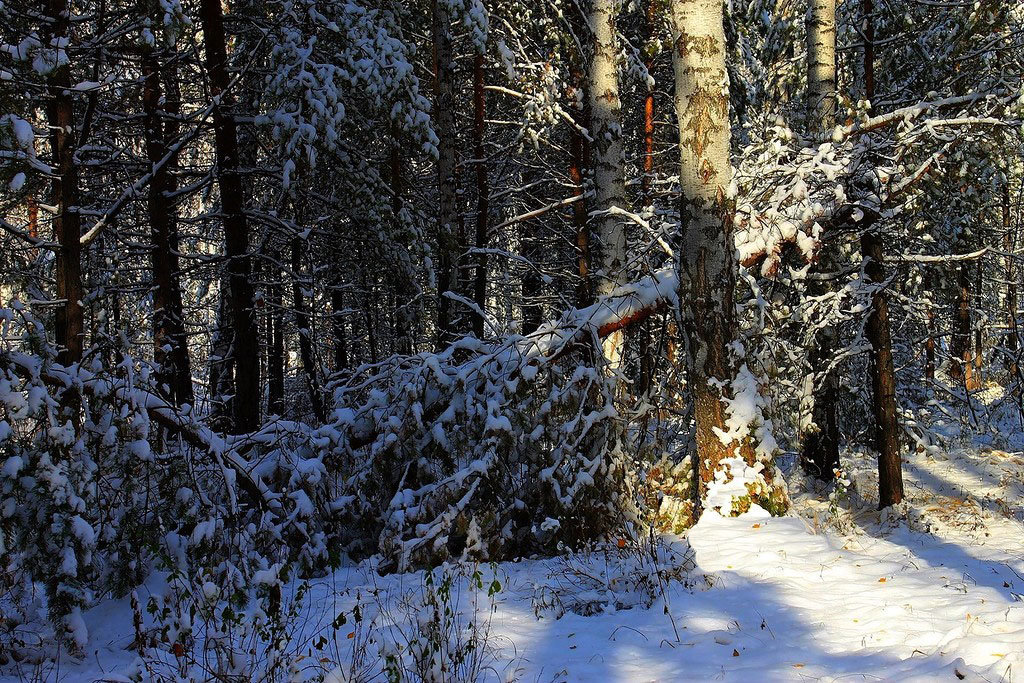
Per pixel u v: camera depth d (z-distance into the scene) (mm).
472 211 17609
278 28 10570
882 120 10547
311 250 13805
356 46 10500
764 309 9328
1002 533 9094
